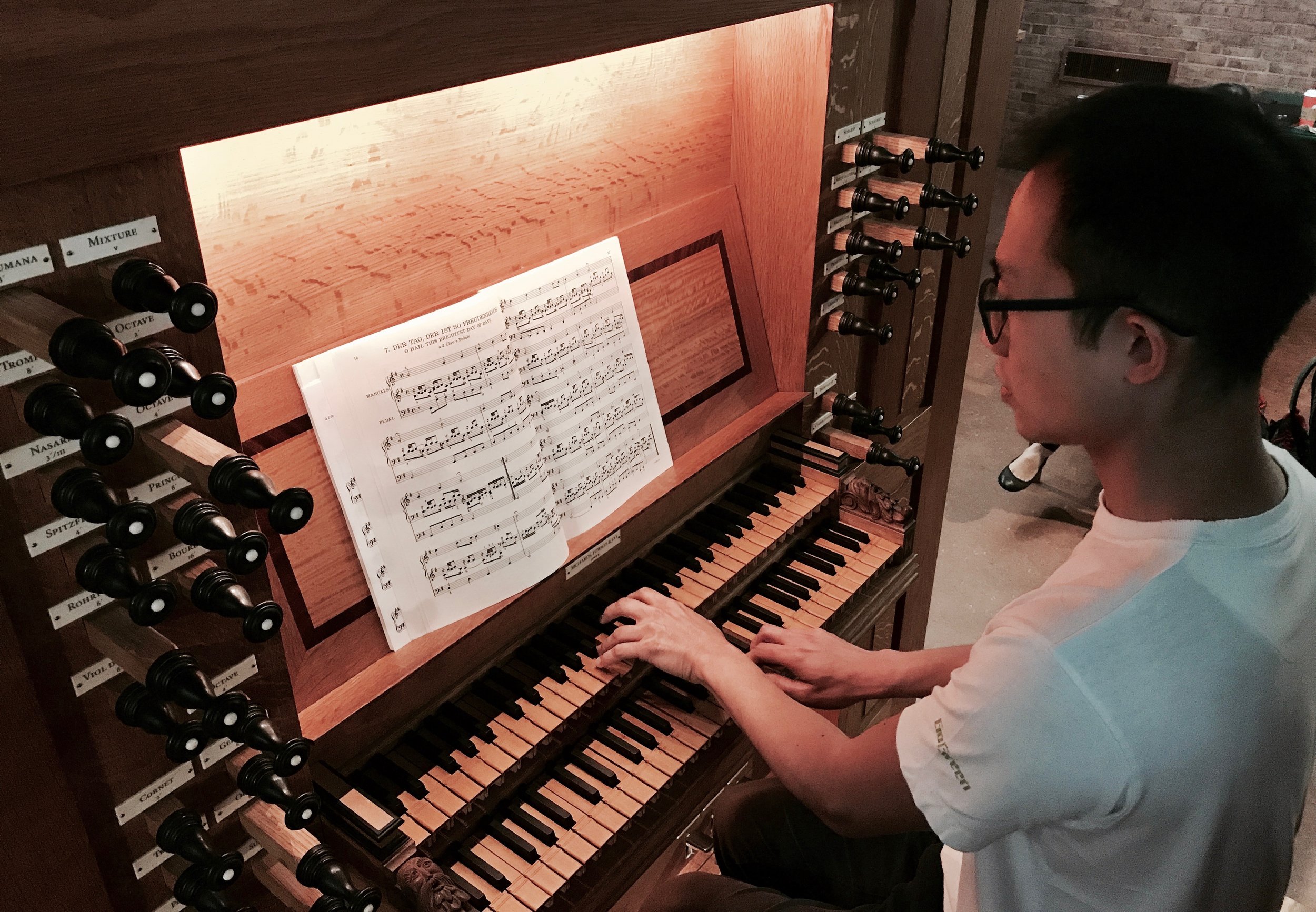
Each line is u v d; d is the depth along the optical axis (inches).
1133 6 239.1
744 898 49.3
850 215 65.8
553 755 53.6
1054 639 31.3
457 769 49.4
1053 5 248.7
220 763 38.8
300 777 41.9
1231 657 30.0
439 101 47.6
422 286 49.7
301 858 37.7
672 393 63.2
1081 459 146.8
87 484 29.8
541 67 38.7
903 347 79.0
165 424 33.0
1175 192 27.5
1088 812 31.8
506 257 53.3
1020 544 130.0
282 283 44.1
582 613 57.9
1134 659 30.4
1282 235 27.5
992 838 33.9
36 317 27.6
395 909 44.6
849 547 68.9
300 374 44.9
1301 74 223.3
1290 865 34.4
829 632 62.3
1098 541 33.1
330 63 32.1
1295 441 80.2
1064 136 30.1
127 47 27.7
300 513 32.0
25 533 31.1
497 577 51.9
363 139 45.2
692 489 64.0
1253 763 30.5
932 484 91.7
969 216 78.0
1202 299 28.0
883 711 93.6
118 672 34.8
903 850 51.9
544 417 54.2
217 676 37.7
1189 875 31.8
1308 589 31.7
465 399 49.6
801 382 69.2
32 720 33.2
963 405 161.3
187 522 32.0
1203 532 30.7
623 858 53.5
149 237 31.1
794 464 70.1
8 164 26.8
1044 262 30.6
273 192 42.8
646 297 61.2
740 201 66.5
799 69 59.9
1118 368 30.5
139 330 31.8
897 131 67.9
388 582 48.3
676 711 57.1
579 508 56.6
